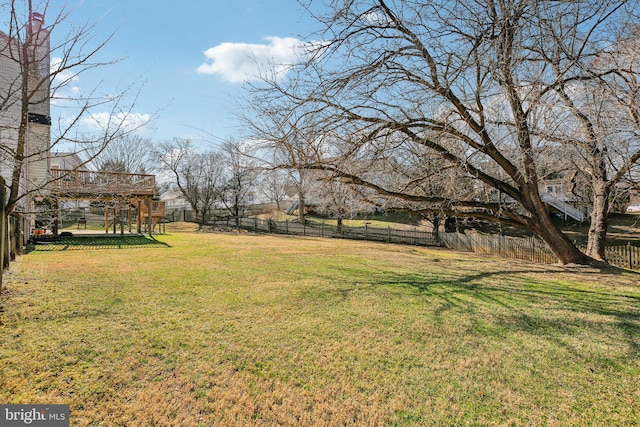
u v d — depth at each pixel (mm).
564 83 7062
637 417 2559
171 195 49656
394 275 7875
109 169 24062
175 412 2529
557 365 3363
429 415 2559
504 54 5855
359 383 2982
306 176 7668
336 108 6762
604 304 5484
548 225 9461
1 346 3420
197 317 4547
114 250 11898
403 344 3812
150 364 3219
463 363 3381
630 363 3416
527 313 4977
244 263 9344
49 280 6285
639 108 6105
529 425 2457
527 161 8125
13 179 4703
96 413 2477
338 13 6074
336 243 17844
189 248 12961
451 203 9117
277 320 4504
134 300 5246
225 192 33406
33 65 5051
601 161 9398
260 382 2967
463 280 7352
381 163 7629
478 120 7770
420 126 7426
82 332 3873
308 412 2570
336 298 5641
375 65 6672
